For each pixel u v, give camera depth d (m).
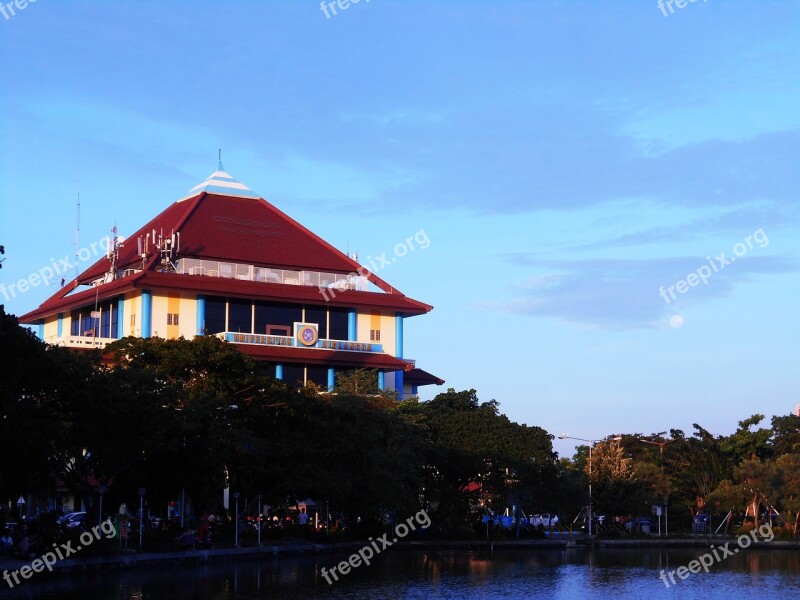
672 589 68.19
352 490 91.00
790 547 120.06
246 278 133.38
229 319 130.50
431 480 113.44
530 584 68.62
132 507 81.44
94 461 74.00
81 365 63.28
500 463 114.62
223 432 81.75
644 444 181.50
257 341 126.00
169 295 126.31
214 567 72.75
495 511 117.75
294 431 90.12
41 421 60.38
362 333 138.12
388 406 115.38
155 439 71.12
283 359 125.81
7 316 57.31
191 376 88.38
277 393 89.94
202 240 134.25
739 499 137.62
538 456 117.12
